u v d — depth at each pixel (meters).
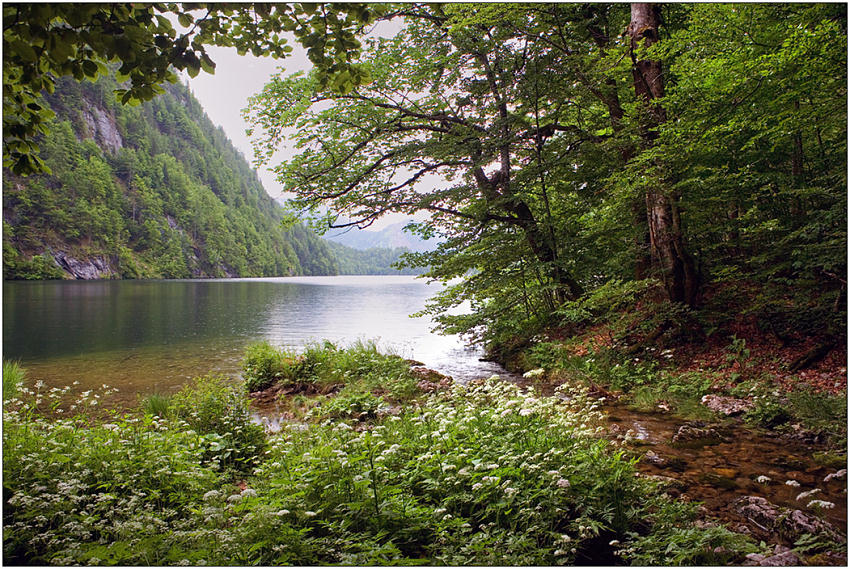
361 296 49.09
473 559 2.70
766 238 10.10
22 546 2.82
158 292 49.81
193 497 3.72
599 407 7.39
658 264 10.16
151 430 5.02
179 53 2.69
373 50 13.13
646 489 3.70
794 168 9.91
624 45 9.97
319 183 15.10
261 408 8.29
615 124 11.27
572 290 12.90
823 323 8.36
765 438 5.57
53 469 3.78
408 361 11.96
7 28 2.22
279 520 2.88
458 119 13.67
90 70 2.56
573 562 2.88
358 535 2.91
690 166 9.23
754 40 9.22
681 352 9.47
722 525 3.33
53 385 9.76
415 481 3.68
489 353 14.13
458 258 13.10
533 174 12.34
